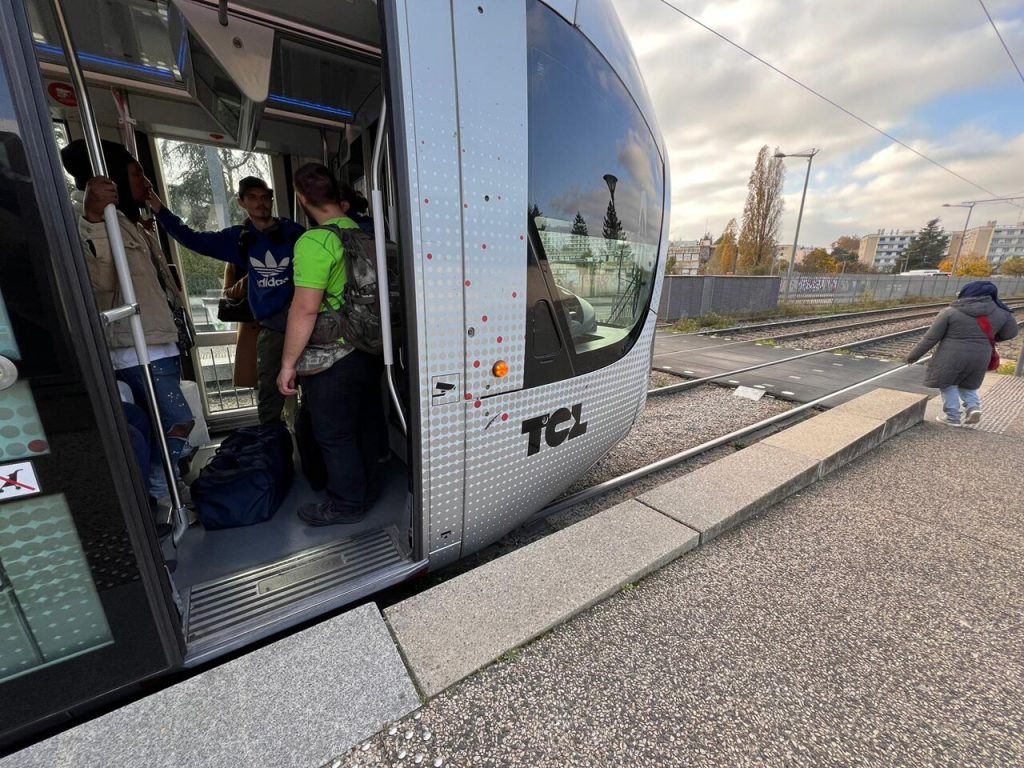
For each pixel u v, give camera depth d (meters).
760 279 17.62
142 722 1.29
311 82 2.54
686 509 2.55
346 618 1.66
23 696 1.22
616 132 2.19
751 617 1.92
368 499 2.39
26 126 0.99
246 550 2.02
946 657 1.75
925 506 2.90
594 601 1.88
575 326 2.14
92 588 1.24
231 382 3.60
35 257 1.03
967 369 4.40
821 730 1.45
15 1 0.96
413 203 1.48
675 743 1.39
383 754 1.30
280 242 2.55
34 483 1.11
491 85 1.59
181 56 2.23
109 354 1.19
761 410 5.40
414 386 1.62
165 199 3.08
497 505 2.06
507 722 1.42
